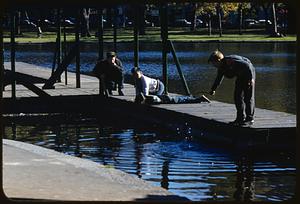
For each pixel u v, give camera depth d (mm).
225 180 13688
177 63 24250
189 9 113562
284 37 83000
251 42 73812
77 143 18375
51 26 104562
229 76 17625
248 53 57719
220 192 12664
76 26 28391
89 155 16516
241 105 17484
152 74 40281
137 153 16781
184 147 17641
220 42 74250
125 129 20906
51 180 10617
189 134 19641
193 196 12320
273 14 83312
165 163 15461
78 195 9641
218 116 19203
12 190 9789
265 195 12469
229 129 17688
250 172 14523
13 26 25625
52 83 28188
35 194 9594
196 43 73625
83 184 10398
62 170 11438
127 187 10266
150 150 17188
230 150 17234
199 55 55812
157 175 14141
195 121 19344
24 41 78688
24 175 10961
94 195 9680
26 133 20266
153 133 20062
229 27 108125
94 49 66125
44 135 19859
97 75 25578
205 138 18766
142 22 91000
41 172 11227
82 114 24828
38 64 48188
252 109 17531
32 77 34156
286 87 32438
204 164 15375
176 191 12703
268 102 26641
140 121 22672
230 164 15391
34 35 93438
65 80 30047
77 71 28703
